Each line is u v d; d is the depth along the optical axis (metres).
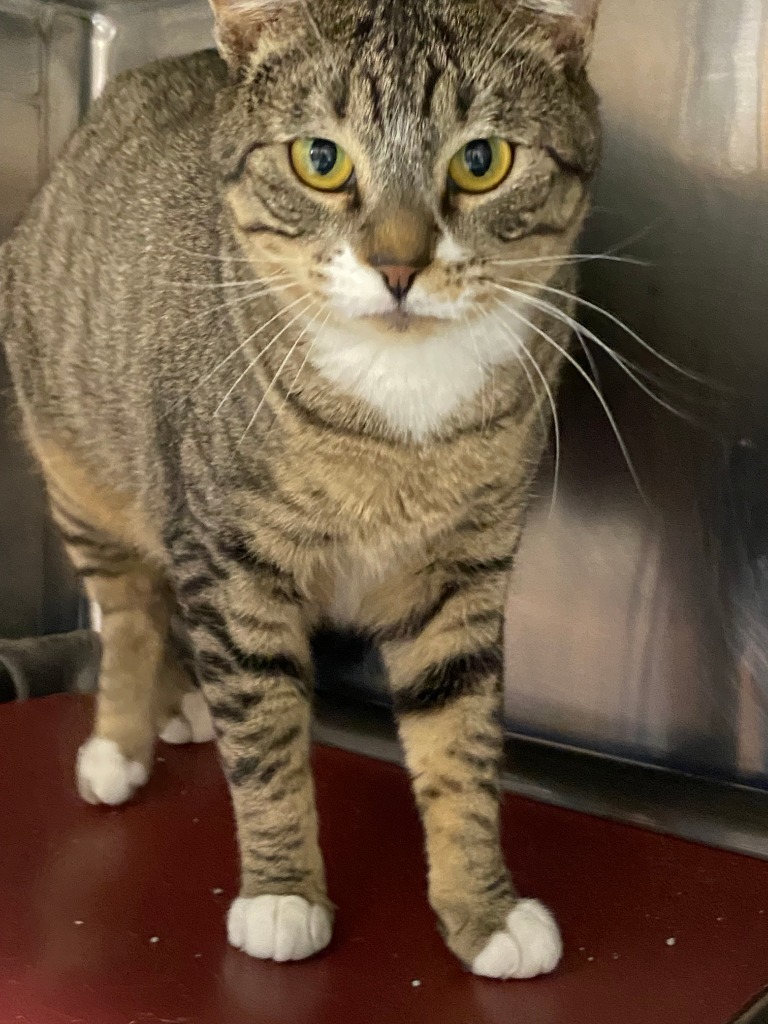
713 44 0.40
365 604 0.38
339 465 0.33
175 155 0.40
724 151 0.40
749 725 0.41
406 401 0.33
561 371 0.40
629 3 0.41
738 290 0.40
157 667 0.43
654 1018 0.28
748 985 0.29
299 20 0.32
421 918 0.33
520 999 0.28
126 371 0.39
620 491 0.43
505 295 0.32
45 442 0.46
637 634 0.43
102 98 0.47
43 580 0.55
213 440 0.33
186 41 0.52
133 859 0.36
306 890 0.32
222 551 0.34
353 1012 0.28
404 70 0.30
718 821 0.38
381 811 0.40
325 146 0.31
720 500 0.41
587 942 0.31
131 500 0.42
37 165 0.52
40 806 0.39
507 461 0.34
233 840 0.37
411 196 0.30
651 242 0.42
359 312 0.31
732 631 0.41
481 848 0.33
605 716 0.44
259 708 0.34
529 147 0.32
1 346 0.51
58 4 0.52
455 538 0.35
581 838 0.38
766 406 0.40
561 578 0.44
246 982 0.29
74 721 0.47
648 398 0.42
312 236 0.31
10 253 0.47
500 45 0.31
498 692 0.35
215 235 0.36
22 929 0.31
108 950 0.30
